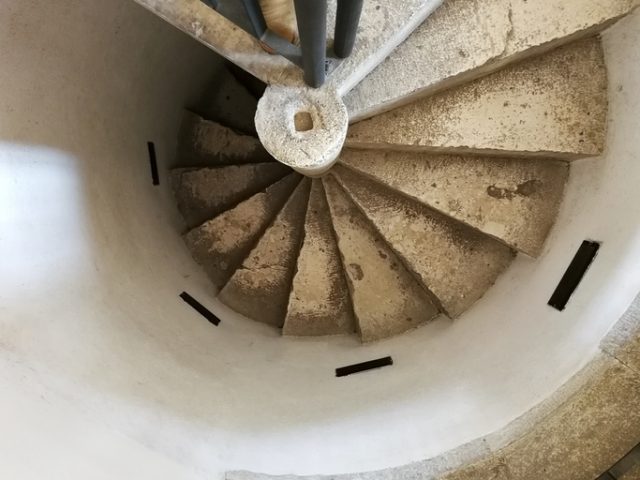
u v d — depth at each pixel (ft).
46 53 6.65
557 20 7.16
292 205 10.05
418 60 7.27
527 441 5.91
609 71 7.45
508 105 7.91
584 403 5.76
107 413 5.81
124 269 7.60
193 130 11.32
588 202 7.48
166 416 6.39
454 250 9.09
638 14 6.75
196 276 9.93
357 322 9.52
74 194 7.06
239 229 10.37
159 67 9.73
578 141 7.63
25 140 6.33
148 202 9.34
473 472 6.01
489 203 8.55
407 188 8.82
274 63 5.76
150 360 6.91
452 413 6.82
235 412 7.13
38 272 6.05
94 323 6.44
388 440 6.77
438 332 8.96
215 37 5.72
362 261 9.57
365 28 5.97
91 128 7.70
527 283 8.08
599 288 6.33
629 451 5.58
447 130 8.07
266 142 5.85
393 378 8.13
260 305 10.04
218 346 8.48
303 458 6.64
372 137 8.21
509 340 7.35
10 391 5.00
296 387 8.03
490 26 7.27
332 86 5.81
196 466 6.17
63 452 5.05
